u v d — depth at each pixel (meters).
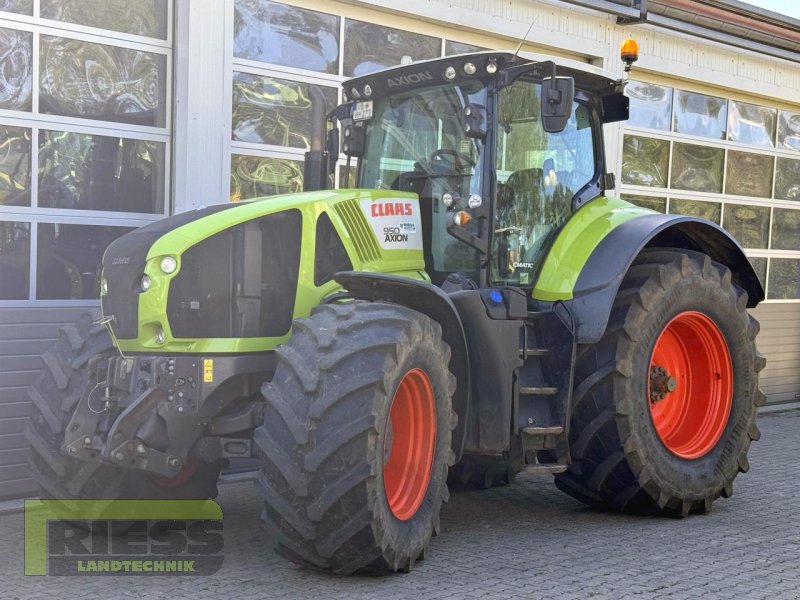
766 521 5.34
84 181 6.16
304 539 3.96
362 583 4.08
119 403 4.33
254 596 3.90
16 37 5.86
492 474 5.92
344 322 4.09
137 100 6.38
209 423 4.32
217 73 6.55
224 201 6.65
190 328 4.33
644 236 5.23
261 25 6.84
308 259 4.59
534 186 5.24
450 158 5.06
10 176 5.86
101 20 6.20
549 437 5.00
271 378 4.49
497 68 4.91
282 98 6.98
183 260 4.32
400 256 4.91
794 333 11.09
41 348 5.93
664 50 9.52
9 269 5.86
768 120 10.91
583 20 8.75
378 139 5.37
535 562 4.44
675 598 3.94
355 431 3.87
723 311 5.66
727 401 5.71
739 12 9.78
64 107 6.07
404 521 4.25
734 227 10.59
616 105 5.66
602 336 5.07
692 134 10.09
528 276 5.20
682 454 5.50
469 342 4.68
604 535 4.98
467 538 4.88
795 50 10.63
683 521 5.34
